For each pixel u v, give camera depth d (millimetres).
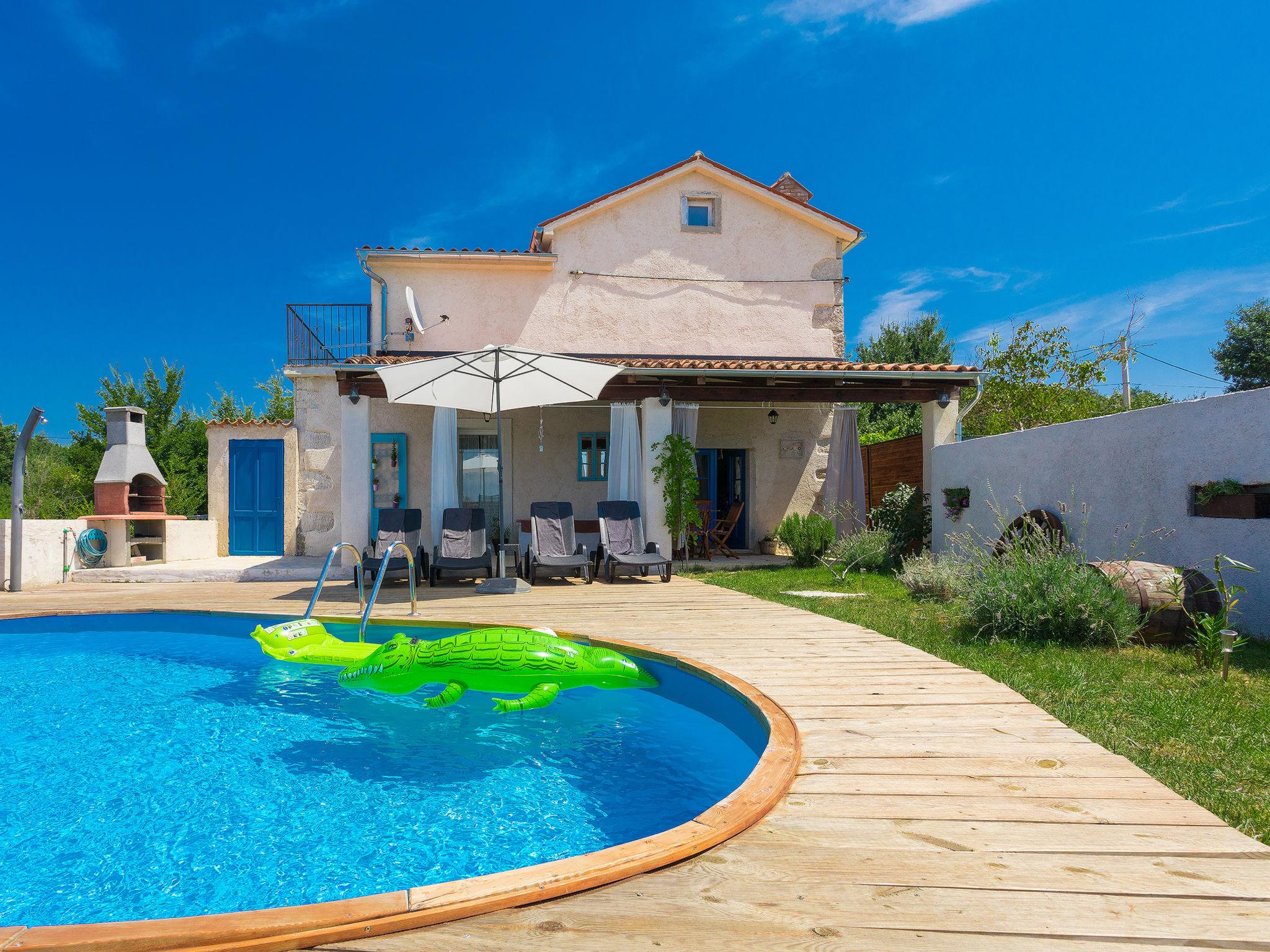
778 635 5867
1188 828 2414
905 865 2158
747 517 13852
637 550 10297
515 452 12930
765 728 3654
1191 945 1763
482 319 13414
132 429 11305
